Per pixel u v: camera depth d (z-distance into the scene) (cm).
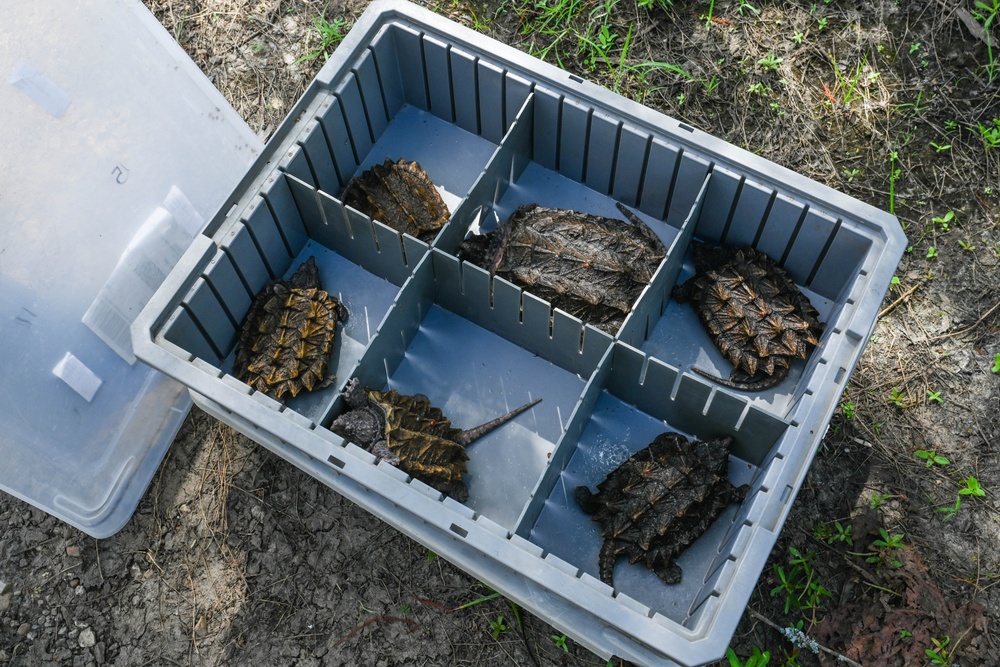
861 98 108
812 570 88
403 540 92
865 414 94
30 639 90
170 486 95
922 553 88
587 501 83
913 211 102
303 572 91
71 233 83
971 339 96
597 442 87
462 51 90
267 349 86
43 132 80
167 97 92
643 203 94
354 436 80
